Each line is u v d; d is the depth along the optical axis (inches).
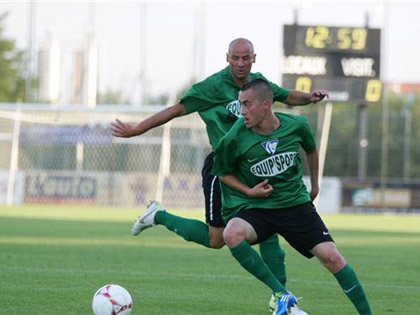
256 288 908.0
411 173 3614.7
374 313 756.6
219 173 695.7
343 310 770.2
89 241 1568.7
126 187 3085.6
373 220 2672.2
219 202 785.6
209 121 784.3
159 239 1668.3
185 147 3139.8
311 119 3651.6
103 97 4291.3
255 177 689.0
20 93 4709.6
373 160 3599.9
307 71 3235.7
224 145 681.6
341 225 2331.4
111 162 3161.9
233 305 784.9
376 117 3624.5
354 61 3243.1
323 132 3208.7
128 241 1595.7
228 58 772.6
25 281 927.7
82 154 3129.9
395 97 5027.1
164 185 3038.9
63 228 1903.3
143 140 3157.0
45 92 4202.8
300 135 693.3
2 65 4785.9
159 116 777.6
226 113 779.4
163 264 1167.6
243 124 688.4
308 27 3233.3
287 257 1352.1
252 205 690.8
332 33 3233.3
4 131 3144.7
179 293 858.8
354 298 669.9
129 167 3159.5
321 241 679.1
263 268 687.7
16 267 1074.7
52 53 4156.0
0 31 4808.1
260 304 793.6
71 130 3137.3
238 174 700.0
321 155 3198.8
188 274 1039.0
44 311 724.7
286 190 687.7
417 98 4889.3
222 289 896.9
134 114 3127.5
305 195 695.7
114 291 654.5
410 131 3624.5
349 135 3668.8
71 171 3122.5
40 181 3117.6
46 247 1408.7
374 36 3235.7
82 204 3102.9
